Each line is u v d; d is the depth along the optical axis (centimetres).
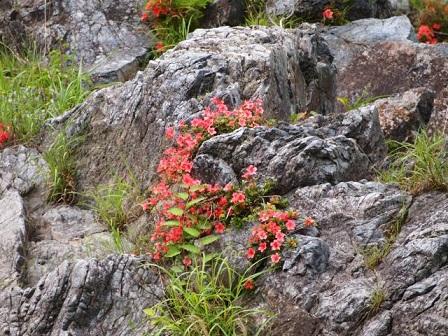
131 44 1138
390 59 1102
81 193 792
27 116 880
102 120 822
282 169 666
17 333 624
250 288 611
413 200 642
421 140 784
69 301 621
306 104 908
